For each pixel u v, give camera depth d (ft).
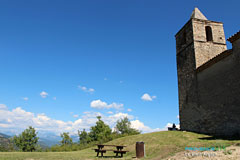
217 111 65.51
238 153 30.76
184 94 86.99
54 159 49.49
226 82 62.44
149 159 42.19
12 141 133.69
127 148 66.13
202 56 81.92
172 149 46.98
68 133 142.10
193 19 85.87
